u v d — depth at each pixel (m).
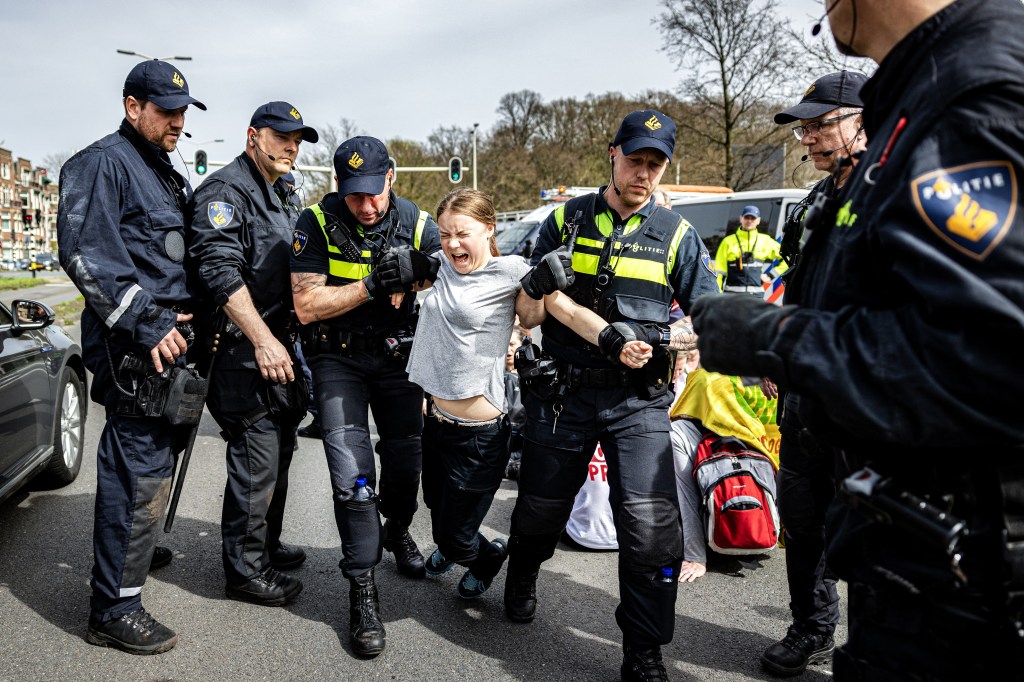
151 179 2.76
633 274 2.55
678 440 3.46
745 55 19.98
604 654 2.75
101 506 2.70
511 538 2.82
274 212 3.05
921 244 1.10
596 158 41.12
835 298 1.29
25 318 3.96
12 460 3.68
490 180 42.16
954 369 1.07
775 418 3.53
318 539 3.76
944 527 1.13
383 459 3.22
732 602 3.15
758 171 20.31
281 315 3.09
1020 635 1.12
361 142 2.84
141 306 2.57
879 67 1.35
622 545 2.47
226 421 3.01
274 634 2.86
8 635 2.81
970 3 1.21
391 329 2.98
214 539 3.74
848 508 1.37
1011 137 1.08
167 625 2.91
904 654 1.22
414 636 2.85
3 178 80.81
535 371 2.59
